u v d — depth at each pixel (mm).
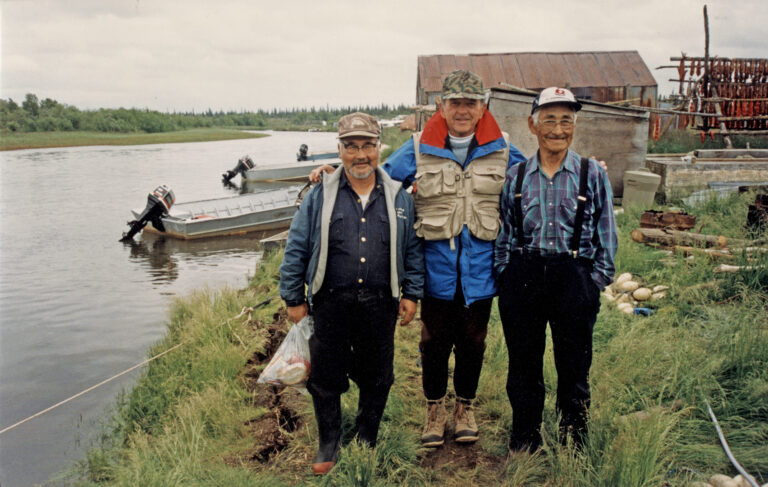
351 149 2750
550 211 2756
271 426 3904
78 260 11977
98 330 7438
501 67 21031
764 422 3143
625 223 8203
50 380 5816
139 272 10891
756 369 3531
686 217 6742
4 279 10312
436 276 3047
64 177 28812
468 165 2977
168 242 13828
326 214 2857
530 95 9859
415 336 5227
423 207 3041
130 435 4250
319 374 3080
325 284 2936
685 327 4438
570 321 2807
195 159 43969
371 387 3127
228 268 11195
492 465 3145
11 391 5539
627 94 19984
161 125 118812
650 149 15016
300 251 2975
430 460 3229
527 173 2824
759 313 4270
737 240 6000
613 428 3037
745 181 9742
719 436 3023
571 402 2943
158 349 6172
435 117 3029
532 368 3014
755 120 13219
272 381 3137
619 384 3600
